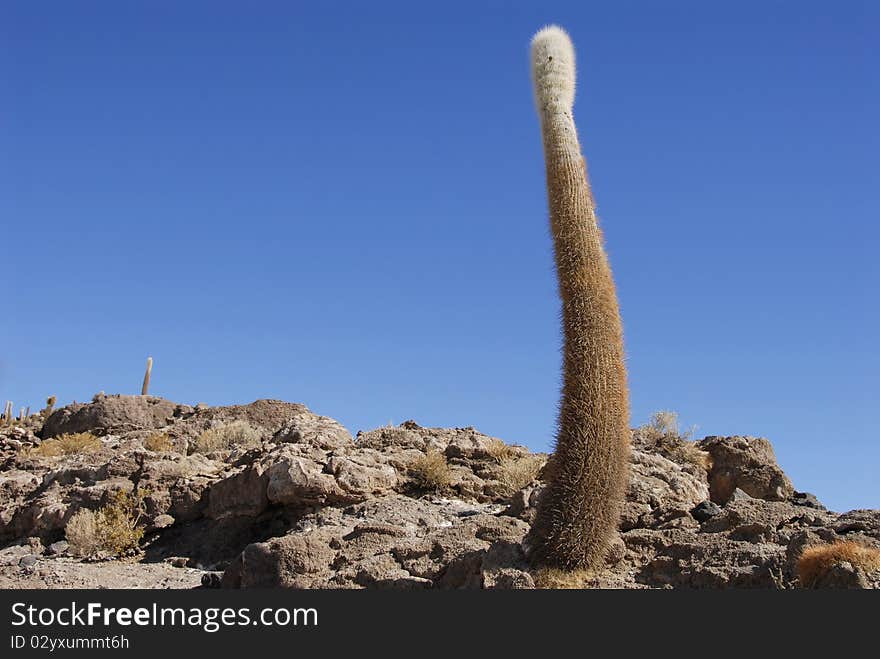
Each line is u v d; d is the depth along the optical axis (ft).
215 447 71.92
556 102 36.86
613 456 34.35
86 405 102.63
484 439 61.11
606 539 34.55
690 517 40.19
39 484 63.98
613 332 34.78
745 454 55.31
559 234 35.40
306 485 49.62
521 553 35.24
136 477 58.70
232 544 52.08
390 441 59.36
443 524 46.09
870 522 35.60
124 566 50.72
